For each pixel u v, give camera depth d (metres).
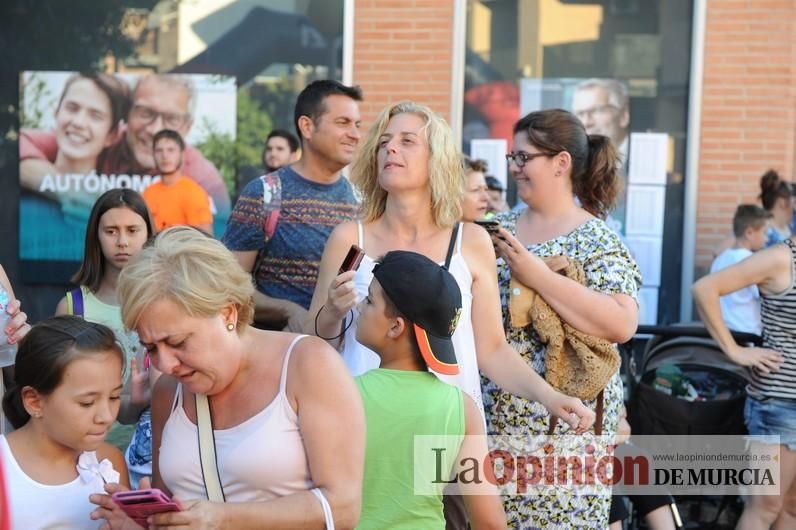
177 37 14.50
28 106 14.50
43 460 4.48
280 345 4.15
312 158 8.11
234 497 4.09
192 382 3.95
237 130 14.56
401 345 4.84
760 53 14.23
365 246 6.12
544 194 6.80
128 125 14.52
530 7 14.40
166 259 3.85
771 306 8.44
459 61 14.37
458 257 5.95
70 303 6.75
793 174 14.41
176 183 14.48
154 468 4.45
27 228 14.61
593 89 14.41
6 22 14.45
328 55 14.54
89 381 4.33
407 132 5.96
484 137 14.53
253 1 14.47
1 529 4.37
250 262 8.05
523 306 6.43
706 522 9.10
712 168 14.38
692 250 14.38
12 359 6.18
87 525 4.50
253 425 4.05
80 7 14.45
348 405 4.05
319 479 4.00
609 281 6.48
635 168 14.44
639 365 12.09
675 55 14.38
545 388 5.79
